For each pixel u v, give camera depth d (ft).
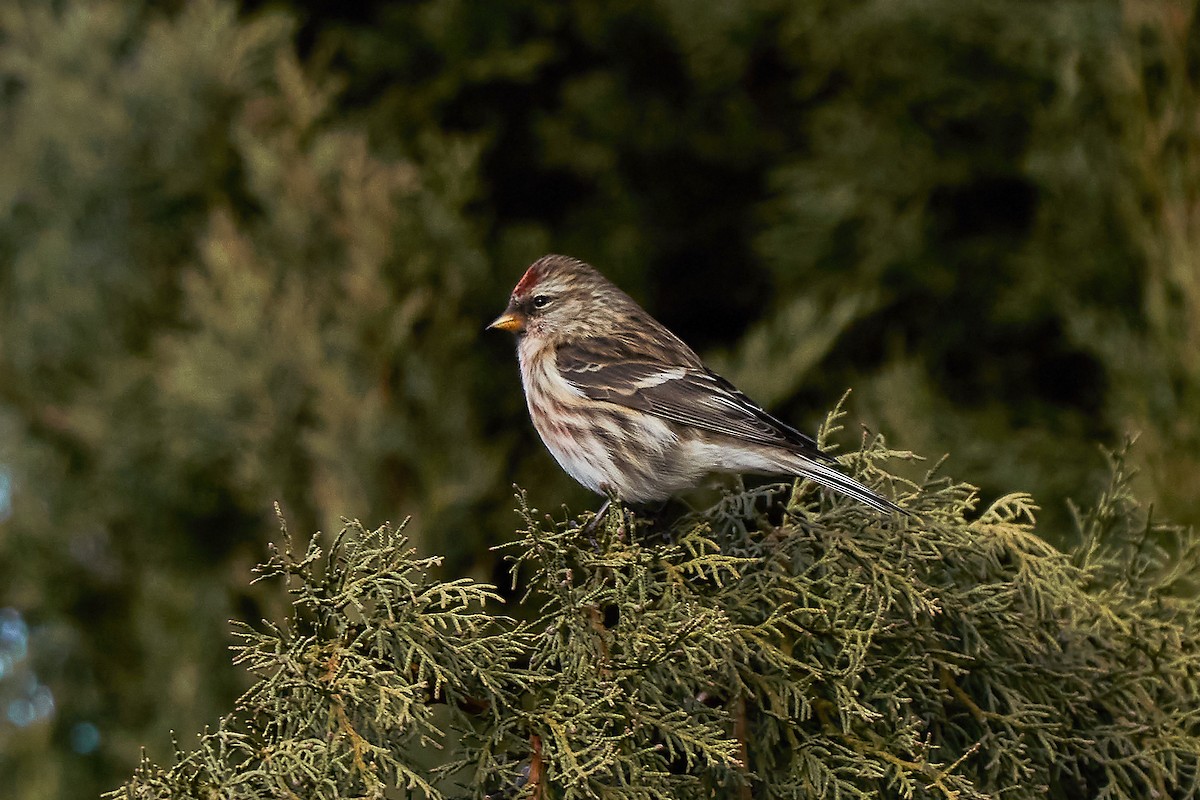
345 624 16.42
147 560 42.55
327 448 38.99
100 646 43.62
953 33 45.19
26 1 44.19
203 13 43.91
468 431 40.70
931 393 44.57
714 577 19.26
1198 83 40.06
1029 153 44.06
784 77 51.21
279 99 43.70
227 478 41.73
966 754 17.37
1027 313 44.57
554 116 50.65
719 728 17.54
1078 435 43.98
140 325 43.75
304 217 41.50
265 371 39.50
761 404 44.75
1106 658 20.76
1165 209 39.88
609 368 27.66
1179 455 38.27
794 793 17.83
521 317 29.14
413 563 16.55
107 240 43.57
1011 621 19.63
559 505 43.21
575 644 17.48
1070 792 20.42
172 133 43.34
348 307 40.24
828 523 19.98
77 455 43.39
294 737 16.01
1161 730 19.79
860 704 17.65
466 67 49.44
